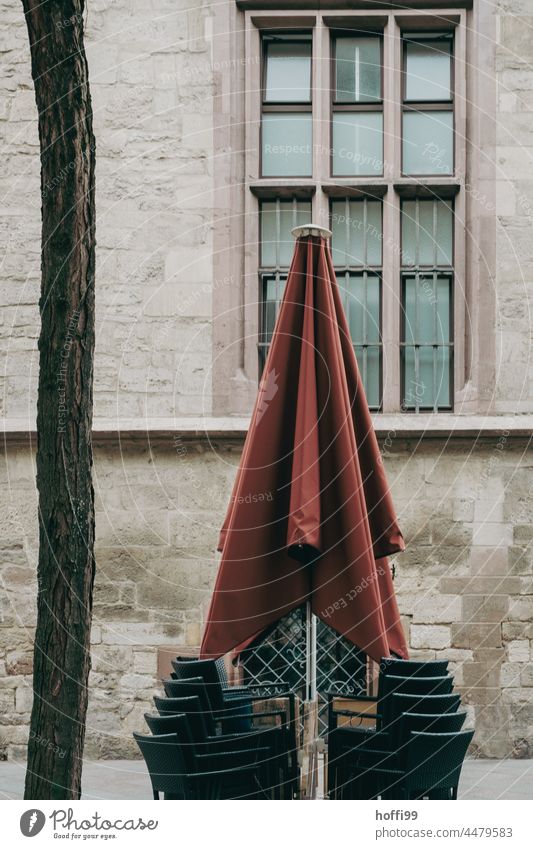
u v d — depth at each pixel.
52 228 5.34
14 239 9.65
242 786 5.63
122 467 9.39
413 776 5.30
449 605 9.20
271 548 5.64
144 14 9.75
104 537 9.34
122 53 9.73
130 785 7.94
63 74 5.28
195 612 9.27
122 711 9.21
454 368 9.66
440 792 5.73
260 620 5.55
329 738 5.84
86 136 5.38
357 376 6.19
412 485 9.28
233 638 5.54
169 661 9.23
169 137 9.69
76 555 5.25
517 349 9.48
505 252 9.55
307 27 9.87
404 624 9.20
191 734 5.30
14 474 9.43
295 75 9.99
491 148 9.62
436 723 5.31
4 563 9.38
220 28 9.71
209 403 9.52
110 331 9.57
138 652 9.26
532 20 9.65
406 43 9.98
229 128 9.70
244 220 9.75
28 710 9.24
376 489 6.13
